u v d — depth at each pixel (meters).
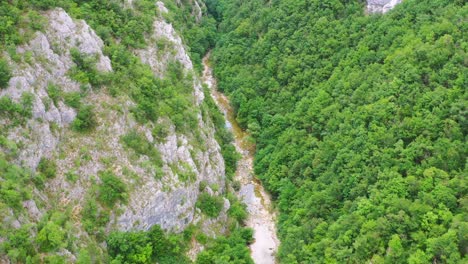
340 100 94.75
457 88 77.00
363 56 97.00
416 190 71.06
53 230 63.47
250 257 81.44
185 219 81.19
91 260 67.81
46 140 70.75
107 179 73.69
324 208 81.75
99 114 77.19
